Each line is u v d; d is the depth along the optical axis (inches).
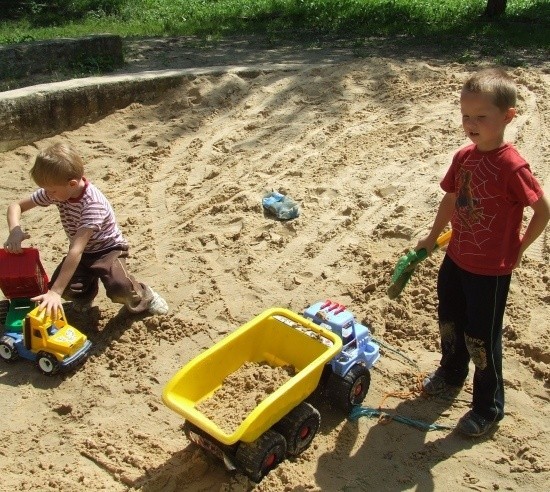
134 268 111.3
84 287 96.4
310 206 126.6
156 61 215.5
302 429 73.4
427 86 178.5
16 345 90.0
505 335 92.7
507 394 83.7
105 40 208.4
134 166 150.5
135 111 173.8
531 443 76.9
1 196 139.6
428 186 130.1
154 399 84.4
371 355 84.1
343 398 78.4
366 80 181.9
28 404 84.4
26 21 306.0
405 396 84.0
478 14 289.1
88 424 81.1
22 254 93.4
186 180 141.5
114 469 74.2
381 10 287.0
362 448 76.5
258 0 326.0
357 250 113.4
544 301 99.7
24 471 75.0
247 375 77.2
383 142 151.1
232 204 128.1
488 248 70.8
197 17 300.8
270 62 205.8
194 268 110.8
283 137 157.6
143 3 336.2
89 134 165.3
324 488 71.2
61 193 89.4
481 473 73.4
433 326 95.6
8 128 155.2
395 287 79.8
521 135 148.4
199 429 71.3
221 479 72.6
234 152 152.6
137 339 95.2
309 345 77.4
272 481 71.1
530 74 186.4
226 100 176.2
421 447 76.6
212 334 95.8
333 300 102.1
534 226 68.8
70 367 88.1
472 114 66.5
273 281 106.9
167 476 72.8
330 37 250.5
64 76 192.7
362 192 130.6
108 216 95.0
